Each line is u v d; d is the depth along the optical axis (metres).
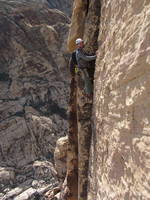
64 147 17.98
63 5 67.00
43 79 44.62
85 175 10.98
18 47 45.28
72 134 14.23
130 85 6.04
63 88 44.38
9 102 42.00
